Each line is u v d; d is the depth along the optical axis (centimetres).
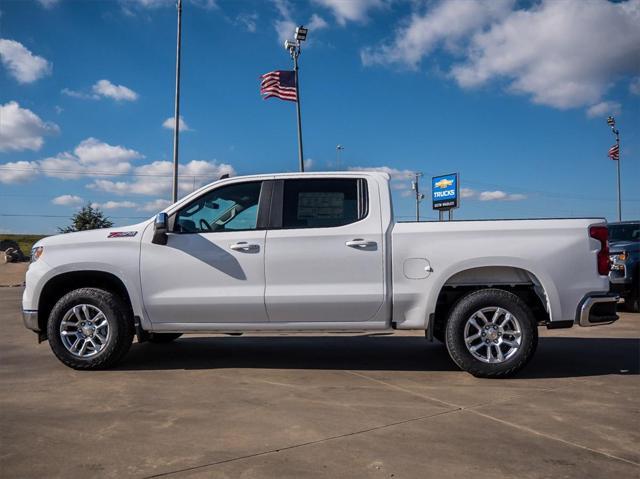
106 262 575
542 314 582
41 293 588
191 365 615
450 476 322
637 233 1156
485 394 495
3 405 461
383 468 333
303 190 585
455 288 580
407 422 417
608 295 550
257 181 593
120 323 576
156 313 575
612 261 1089
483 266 551
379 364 623
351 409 449
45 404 464
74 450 360
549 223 557
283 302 559
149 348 719
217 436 386
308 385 527
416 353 688
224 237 571
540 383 534
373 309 559
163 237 569
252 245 565
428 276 554
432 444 371
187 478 318
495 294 544
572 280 548
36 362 634
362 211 574
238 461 343
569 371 584
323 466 335
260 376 564
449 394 495
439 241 557
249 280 565
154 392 501
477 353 548
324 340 783
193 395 491
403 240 559
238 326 571
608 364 618
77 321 586
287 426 407
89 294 577
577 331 868
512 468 334
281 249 564
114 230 594
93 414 437
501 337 547
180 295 570
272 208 581
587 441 378
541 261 546
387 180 586
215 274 569
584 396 488
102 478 318
